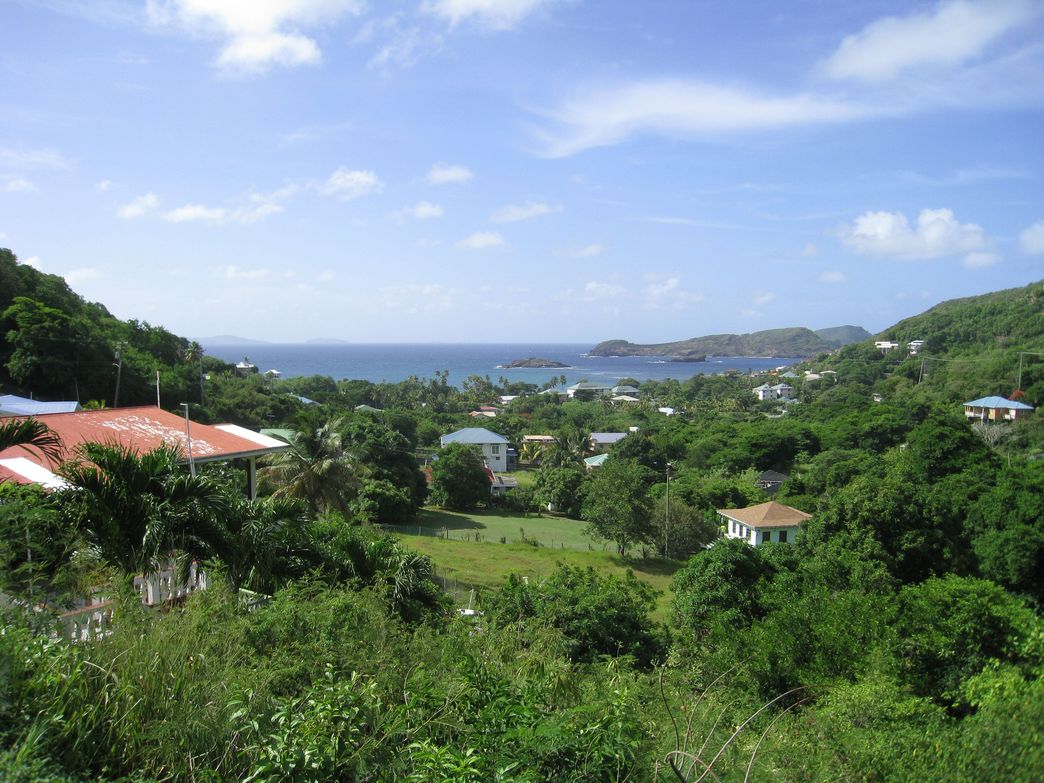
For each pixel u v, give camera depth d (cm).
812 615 1070
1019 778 405
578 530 3784
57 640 413
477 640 717
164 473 757
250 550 805
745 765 463
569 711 421
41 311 3009
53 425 1230
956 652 980
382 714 417
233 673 417
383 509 3472
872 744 509
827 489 3591
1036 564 1986
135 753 350
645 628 1215
